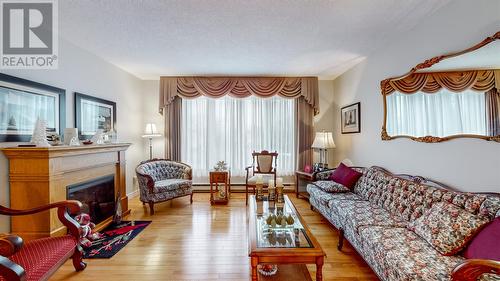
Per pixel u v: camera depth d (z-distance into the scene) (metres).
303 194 4.61
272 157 4.75
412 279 1.41
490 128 1.83
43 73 2.70
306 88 4.92
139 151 4.94
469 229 1.59
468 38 1.99
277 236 1.98
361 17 2.47
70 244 1.95
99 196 3.24
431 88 2.38
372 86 3.54
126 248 2.60
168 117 4.94
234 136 5.12
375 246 1.84
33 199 2.37
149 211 3.88
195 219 3.50
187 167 4.58
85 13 2.39
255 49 3.38
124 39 3.03
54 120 2.81
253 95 4.92
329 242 2.76
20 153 2.30
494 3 1.78
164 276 2.09
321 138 4.48
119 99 4.26
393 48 3.03
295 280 1.87
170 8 2.29
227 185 4.46
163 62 3.98
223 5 2.24
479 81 1.90
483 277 1.33
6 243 1.34
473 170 1.98
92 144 3.07
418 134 2.58
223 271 2.16
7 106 2.29
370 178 3.11
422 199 2.17
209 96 4.86
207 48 3.34
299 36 2.95
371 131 3.57
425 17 2.46
